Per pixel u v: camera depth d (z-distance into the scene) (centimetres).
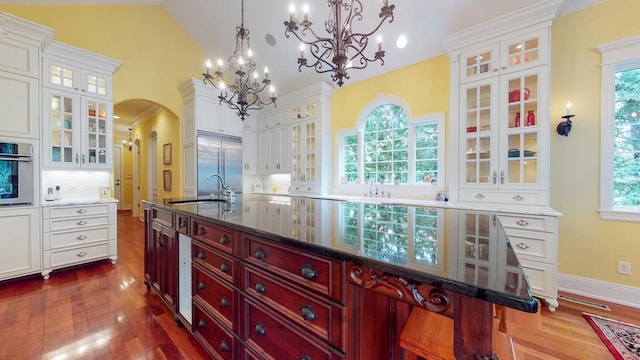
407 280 74
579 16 249
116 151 827
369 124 420
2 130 268
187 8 423
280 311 114
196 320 173
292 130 486
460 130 281
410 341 95
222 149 478
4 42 270
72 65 319
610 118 238
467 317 65
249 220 146
